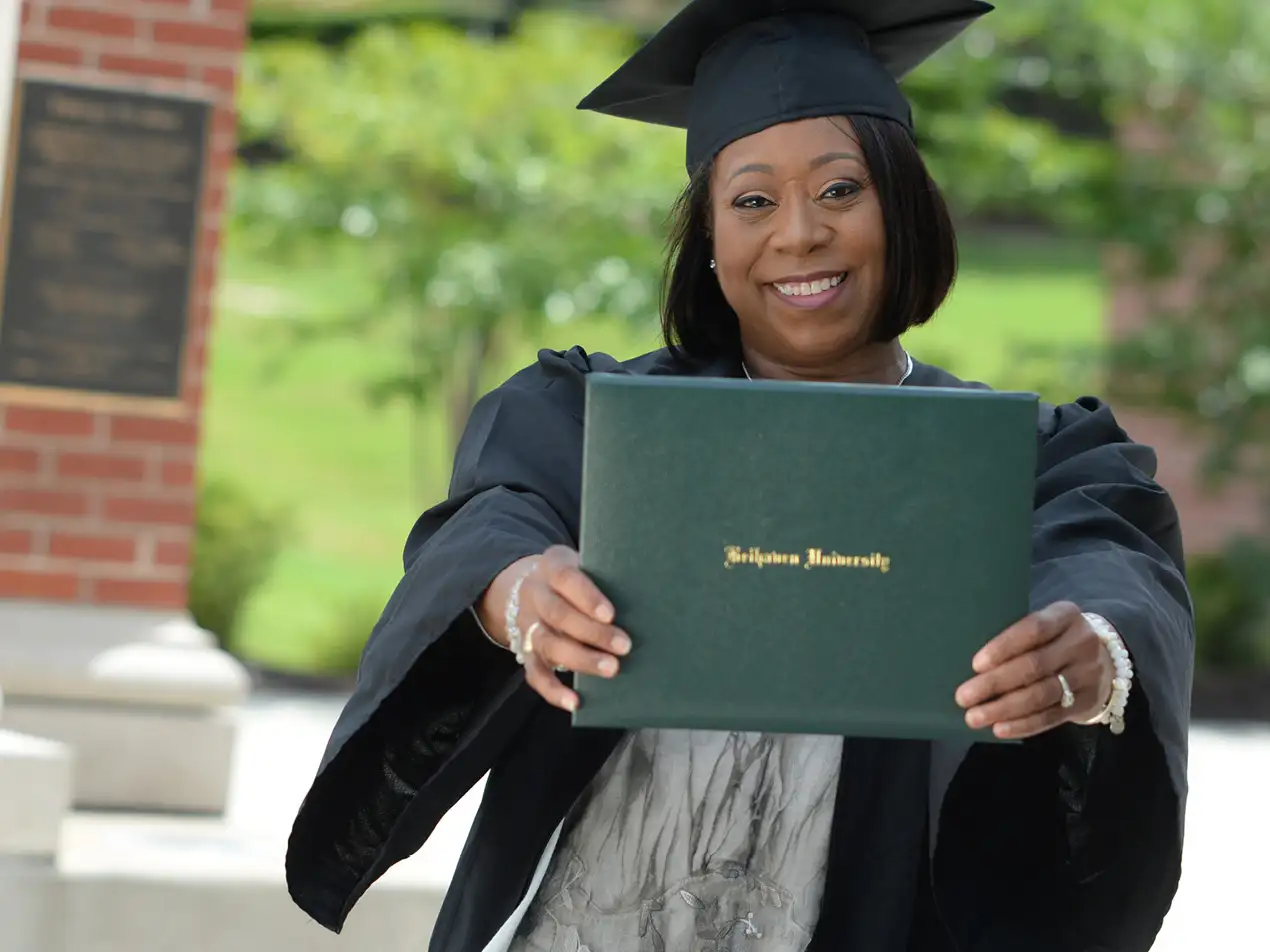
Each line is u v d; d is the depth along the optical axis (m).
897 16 2.63
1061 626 2.06
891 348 2.60
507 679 2.33
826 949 2.40
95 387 6.31
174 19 6.45
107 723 6.11
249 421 16.19
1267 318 12.48
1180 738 2.19
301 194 11.47
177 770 6.14
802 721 2.06
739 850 2.42
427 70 11.63
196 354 6.39
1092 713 2.12
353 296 16.50
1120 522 2.42
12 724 6.05
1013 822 2.45
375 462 15.82
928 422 2.06
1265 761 9.59
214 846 5.56
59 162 6.36
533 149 11.53
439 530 2.41
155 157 6.41
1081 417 2.59
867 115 2.48
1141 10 12.29
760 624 2.06
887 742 2.42
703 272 2.61
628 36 12.64
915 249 2.47
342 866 2.44
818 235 2.43
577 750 2.42
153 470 6.34
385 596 13.11
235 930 5.05
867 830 2.40
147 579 6.31
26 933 4.90
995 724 2.04
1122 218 12.23
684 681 2.06
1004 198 12.22
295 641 12.30
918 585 2.06
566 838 2.45
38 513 6.27
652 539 2.06
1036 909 2.42
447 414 14.17
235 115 6.50
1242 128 12.38
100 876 4.99
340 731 2.27
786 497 2.06
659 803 2.42
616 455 2.06
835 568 2.06
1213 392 12.45
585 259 11.18
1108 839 2.37
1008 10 12.21
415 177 11.62
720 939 2.42
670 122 2.90
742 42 2.58
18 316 6.30
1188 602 2.38
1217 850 7.20
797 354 2.52
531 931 2.43
